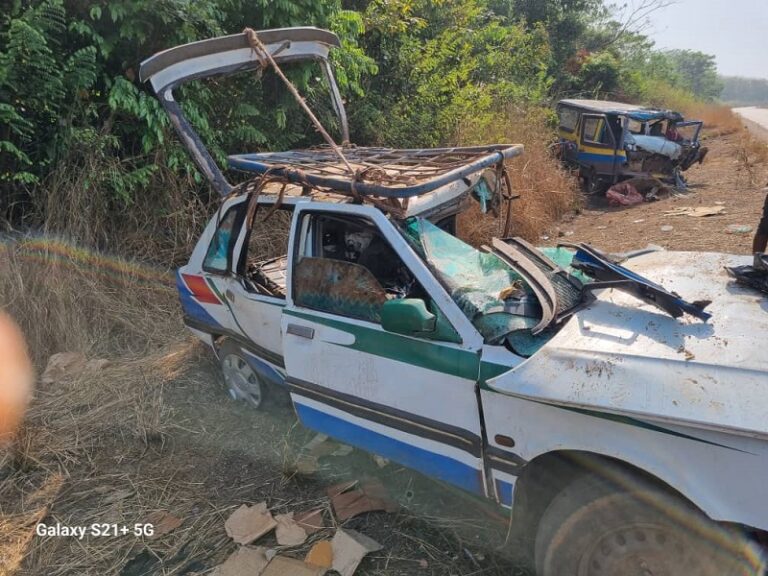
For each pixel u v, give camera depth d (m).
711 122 25.30
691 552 2.05
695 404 1.96
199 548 3.00
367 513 3.10
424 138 9.30
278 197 3.35
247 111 6.77
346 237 3.36
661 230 8.55
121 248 6.08
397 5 9.24
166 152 6.20
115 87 5.64
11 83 5.30
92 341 5.30
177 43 6.04
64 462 3.79
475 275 2.81
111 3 5.62
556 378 2.20
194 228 6.38
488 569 2.72
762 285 2.65
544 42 19.72
